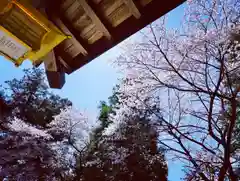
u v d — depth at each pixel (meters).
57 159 13.92
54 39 2.00
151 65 6.25
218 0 5.97
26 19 1.88
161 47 6.23
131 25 2.66
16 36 1.84
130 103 7.34
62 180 13.66
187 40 5.93
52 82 2.97
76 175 13.27
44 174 13.86
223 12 5.98
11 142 13.72
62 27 2.65
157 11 2.55
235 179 5.14
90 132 14.61
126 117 8.38
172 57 6.20
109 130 9.23
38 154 13.74
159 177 10.96
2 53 1.95
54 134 14.77
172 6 2.52
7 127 13.96
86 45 2.90
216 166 5.71
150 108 6.99
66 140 14.06
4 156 13.38
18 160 13.42
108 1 2.51
